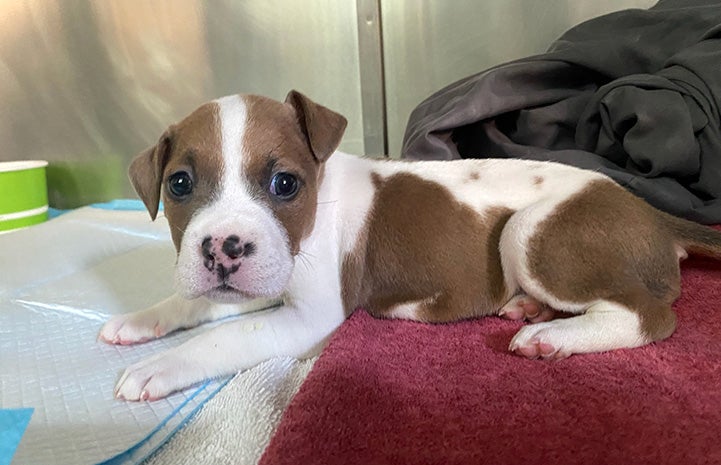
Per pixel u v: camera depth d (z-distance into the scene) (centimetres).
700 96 41
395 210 31
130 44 63
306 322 29
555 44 52
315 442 21
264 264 24
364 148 62
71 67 65
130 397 26
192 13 61
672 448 20
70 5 63
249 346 28
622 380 24
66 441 24
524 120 49
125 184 67
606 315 27
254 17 60
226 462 22
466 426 22
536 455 20
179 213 27
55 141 68
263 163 26
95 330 34
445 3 57
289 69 61
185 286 25
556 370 25
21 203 62
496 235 30
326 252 30
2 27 65
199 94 63
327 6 59
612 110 44
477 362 26
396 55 59
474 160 33
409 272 30
